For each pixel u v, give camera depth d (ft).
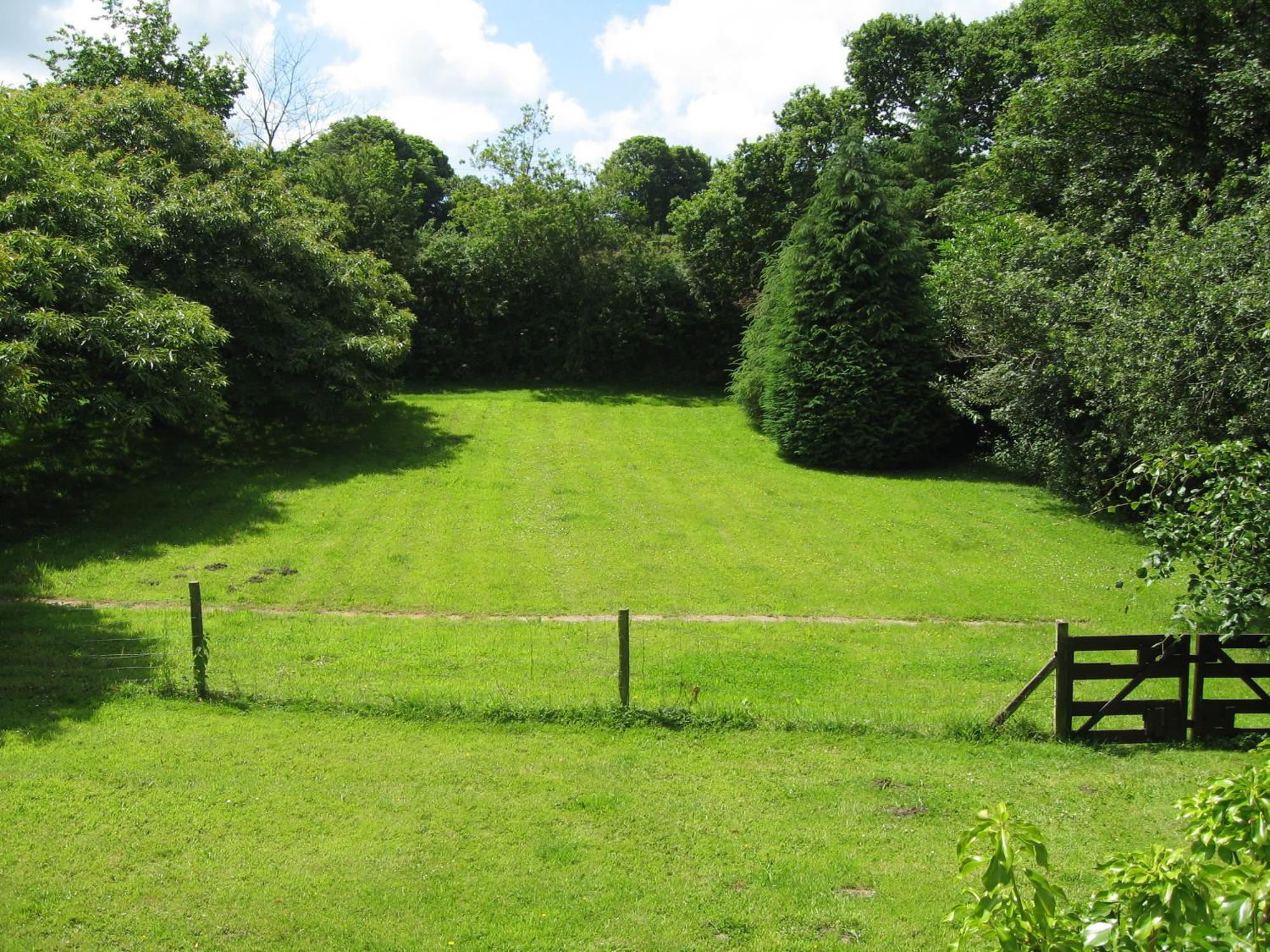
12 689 30.68
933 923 19.21
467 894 19.97
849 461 77.05
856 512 64.08
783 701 32.71
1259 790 10.12
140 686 31.14
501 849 21.97
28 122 56.39
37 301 49.06
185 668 33.19
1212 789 10.64
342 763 26.37
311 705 30.22
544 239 104.42
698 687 33.47
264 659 35.14
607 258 108.58
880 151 107.65
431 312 108.27
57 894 19.36
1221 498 24.73
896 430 75.66
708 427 88.84
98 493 57.47
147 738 27.43
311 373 71.10
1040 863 10.03
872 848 22.52
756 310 90.99
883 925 19.12
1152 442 50.47
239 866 20.76
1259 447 44.98
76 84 89.15
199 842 21.76
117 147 66.13
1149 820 24.27
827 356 76.64
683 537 57.36
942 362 78.23
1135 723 32.50
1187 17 68.69
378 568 49.42
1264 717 33.68
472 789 25.04
